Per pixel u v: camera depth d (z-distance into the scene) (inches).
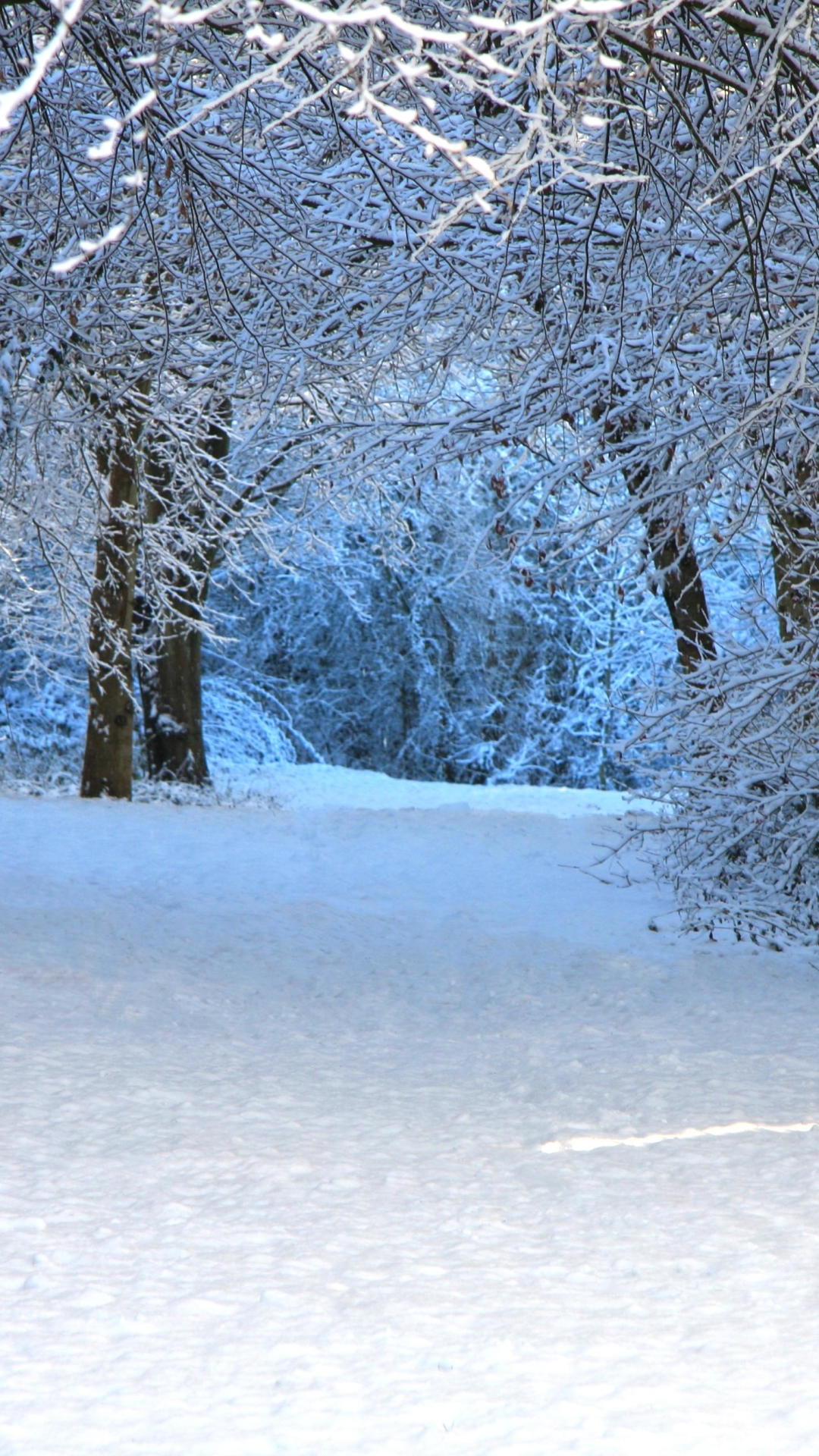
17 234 1690.5
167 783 3336.6
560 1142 867.4
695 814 1873.8
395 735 5600.4
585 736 5620.1
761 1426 473.7
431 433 1686.8
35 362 1878.7
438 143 622.5
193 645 3447.3
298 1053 1136.2
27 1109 888.3
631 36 1037.8
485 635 5556.1
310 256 1678.2
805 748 1750.7
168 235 1715.1
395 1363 528.4
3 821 2395.4
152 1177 768.3
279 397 1721.2
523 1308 587.5
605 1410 487.5
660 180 1402.6
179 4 726.5
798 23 948.0
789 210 1563.7
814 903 1748.3
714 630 1919.3
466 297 1670.8
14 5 1305.4
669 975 1515.7
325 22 583.2
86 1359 529.0
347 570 5251.0
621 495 2048.5
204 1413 485.1
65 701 4495.6
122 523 2856.8
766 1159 818.2
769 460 1520.7
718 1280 620.1
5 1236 663.1
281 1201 732.7
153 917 1736.0
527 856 2326.5
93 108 1551.4
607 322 1568.7
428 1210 726.5
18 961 1365.7
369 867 2223.2
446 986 1483.8
